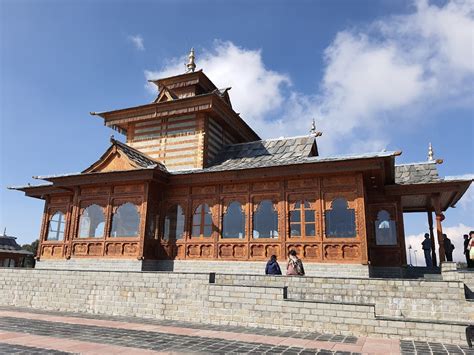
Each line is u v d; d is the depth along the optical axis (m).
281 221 17.75
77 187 21.28
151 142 24.03
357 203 16.45
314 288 12.99
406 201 22.88
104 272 14.63
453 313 11.17
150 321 12.45
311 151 23.25
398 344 9.09
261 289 11.79
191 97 22.47
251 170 18.25
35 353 7.59
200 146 22.42
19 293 16.41
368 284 12.33
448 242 20.92
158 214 20.27
